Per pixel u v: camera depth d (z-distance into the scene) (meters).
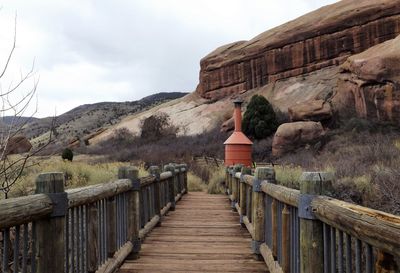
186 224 8.81
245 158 20.45
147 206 7.55
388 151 15.91
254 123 33.00
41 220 2.87
